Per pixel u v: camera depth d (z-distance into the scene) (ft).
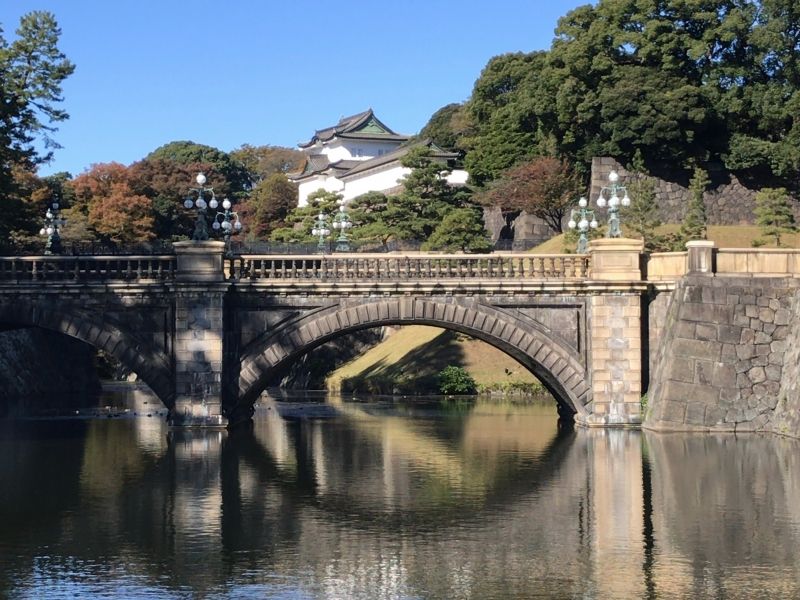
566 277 189.88
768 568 99.25
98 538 111.14
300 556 104.22
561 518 118.93
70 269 190.70
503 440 183.52
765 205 274.77
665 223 311.88
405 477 145.48
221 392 185.88
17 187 242.99
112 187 409.08
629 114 311.88
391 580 96.32
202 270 184.75
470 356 303.48
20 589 93.91
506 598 91.45
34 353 305.53
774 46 296.30
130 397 294.87
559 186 329.72
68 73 258.57
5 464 155.33
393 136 554.46
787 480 137.28
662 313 190.29
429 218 344.08
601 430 186.19
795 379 174.40
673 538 109.91
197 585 95.04
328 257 188.44
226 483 140.67
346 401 277.64
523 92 364.17
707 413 180.45
